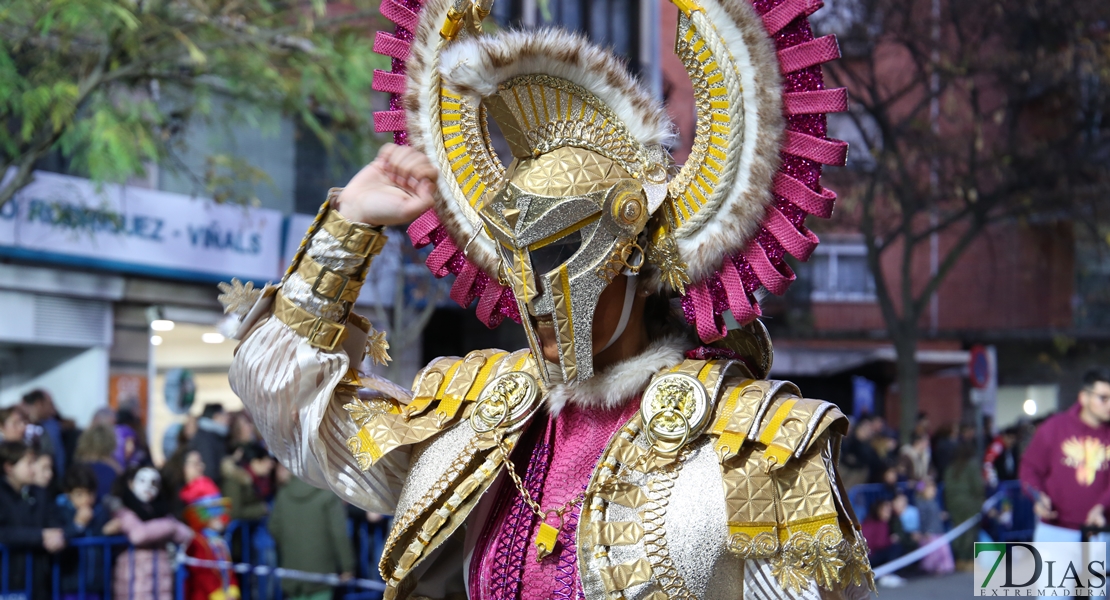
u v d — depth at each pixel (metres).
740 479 1.40
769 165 1.42
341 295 1.65
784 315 19.56
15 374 10.92
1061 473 5.89
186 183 11.41
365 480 1.74
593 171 1.46
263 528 6.25
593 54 1.52
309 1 7.97
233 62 8.00
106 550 5.23
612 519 1.45
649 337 1.60
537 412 1.69
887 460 10.52
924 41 14.95
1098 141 15.96
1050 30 15.27
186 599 5.57
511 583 1.57
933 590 8.85
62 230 9.81
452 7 1.61
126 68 7.29
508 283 1.53
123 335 11.27
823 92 1.40
